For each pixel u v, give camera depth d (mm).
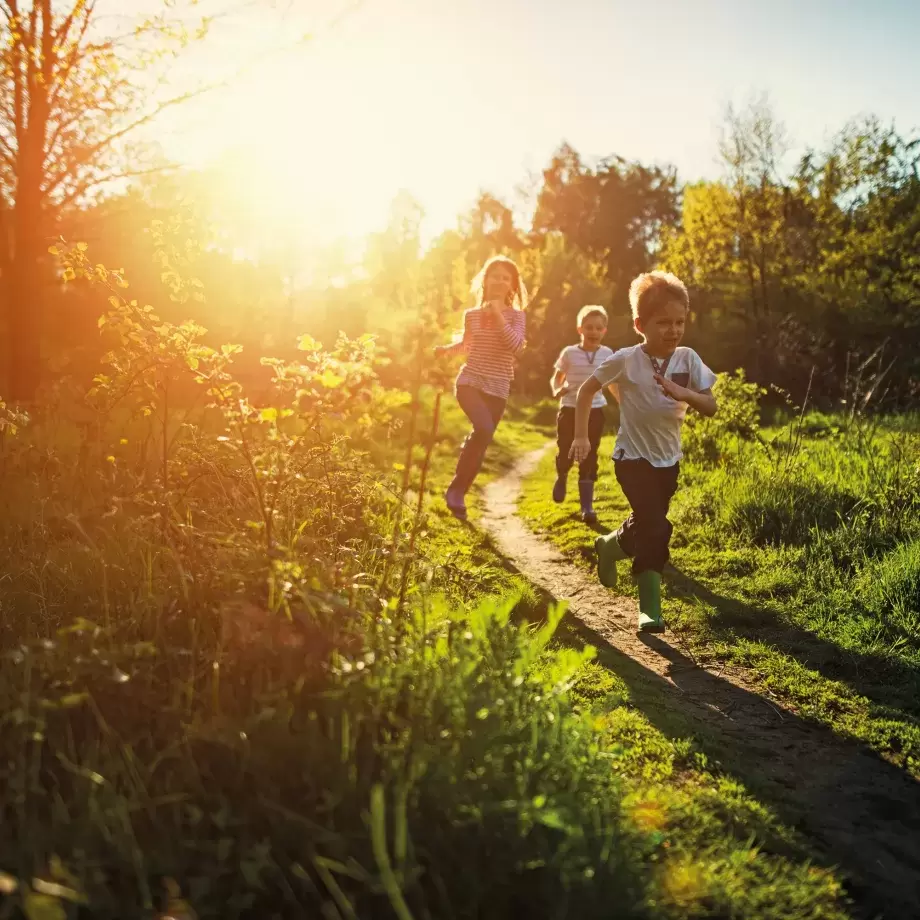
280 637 2621
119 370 3828
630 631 4715
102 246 9984
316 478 3826
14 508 4746
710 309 36812
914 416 13336
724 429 11156
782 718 3547
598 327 8016
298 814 2039
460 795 2127
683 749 3072
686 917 2047
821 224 35031
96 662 2443
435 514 7500
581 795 2297
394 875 1879
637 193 69000
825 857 2480
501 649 2926
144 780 2176
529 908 1966
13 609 3600
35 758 2201
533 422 25297
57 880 1770
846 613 4844
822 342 28844
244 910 1873
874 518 6219
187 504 3748
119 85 8219
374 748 2268
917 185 34156
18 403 6227
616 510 8398
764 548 6277
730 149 33469
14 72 7852
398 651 2732
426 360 3088
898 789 2947
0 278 8898
